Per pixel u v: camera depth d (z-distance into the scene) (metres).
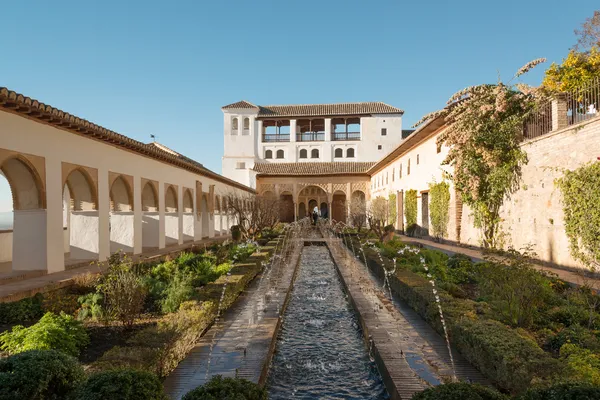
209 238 24.14
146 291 7.02
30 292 7.95
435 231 19.83
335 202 43.56
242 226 20.95
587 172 9.38
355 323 7.36
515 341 4.34
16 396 3.10
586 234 9.41
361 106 42.72
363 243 17.31
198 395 2.85
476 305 6.46
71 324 5.36
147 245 16.50
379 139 41.88
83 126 10.23
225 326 6.33
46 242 9.73
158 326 5.14
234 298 8.19
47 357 3.48
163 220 17.00
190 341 5.35
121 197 14.18
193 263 10.68
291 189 38.25
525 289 5.82
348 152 42.53
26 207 9.73
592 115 10.05
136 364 3.86
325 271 13.55
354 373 5.11
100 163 12.18
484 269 7.39
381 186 34.09
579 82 15.60
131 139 13.05
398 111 41.66
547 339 5.27
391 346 5.27
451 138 15.07
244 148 41.78
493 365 4.14
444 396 2.75
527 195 12.27
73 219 12.00
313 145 42.09
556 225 10.74
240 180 41.50
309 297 9.53
